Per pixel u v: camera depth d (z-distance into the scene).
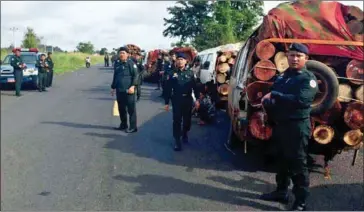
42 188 5.46
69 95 16.86
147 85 23.16
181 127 8.39
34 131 9.13
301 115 4.60
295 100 4.54
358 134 5.75
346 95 5.76
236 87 6.77
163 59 19.09
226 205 4.95
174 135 7.55
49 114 11.62
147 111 12.41
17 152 7.27
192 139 8.45
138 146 7.82
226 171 6.29
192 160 6.88
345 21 6.03
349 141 5.79
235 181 5.84
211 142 8.17
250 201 5.09
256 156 7.11
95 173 6.12
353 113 5.61
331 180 5.93
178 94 7.52
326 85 5.49
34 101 14.60
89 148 7.63
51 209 4.77
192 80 7.58
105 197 5.17
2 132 8.98
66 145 7.84
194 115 11.14
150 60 24.83
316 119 5.74
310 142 5.96
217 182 5.78
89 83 24.31
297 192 4.76
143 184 5.67
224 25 33.28
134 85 8.92
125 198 5.15
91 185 5.61
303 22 5.91
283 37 5.91
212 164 6.64
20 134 8.79
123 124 9.35
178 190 5.45
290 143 4.66
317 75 5.50
